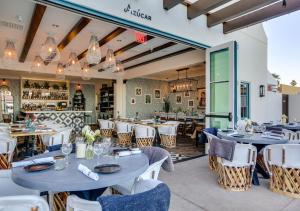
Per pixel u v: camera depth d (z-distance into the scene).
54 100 12.77
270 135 3.91
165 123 7.18
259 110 7.25
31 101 12.05
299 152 3.08
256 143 3.52
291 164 3.11
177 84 11.94
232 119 4.98
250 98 6.83
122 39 5.96
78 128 9.98
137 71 10.28
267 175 3.99
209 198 3.12
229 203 2.96
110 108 12.62
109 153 2.46
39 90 12.32
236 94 5.00
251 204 2.92
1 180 2.05
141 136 6.40
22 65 8.61
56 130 5.01
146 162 2.12
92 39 5.52
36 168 1.87
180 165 4.82
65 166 1.98
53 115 9.71
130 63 9.24
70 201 1.55
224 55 5.43
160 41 6.12
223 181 3.50
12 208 1.45
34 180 1.63
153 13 4.55
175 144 7.15
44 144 5.36
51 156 2.32
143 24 4.38
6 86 11.82
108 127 8.62
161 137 7.17
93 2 3.69
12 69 8.39
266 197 3.14
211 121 5.58
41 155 2.39
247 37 6.85
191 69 9.86
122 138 7.35
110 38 5.66
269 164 3.35
